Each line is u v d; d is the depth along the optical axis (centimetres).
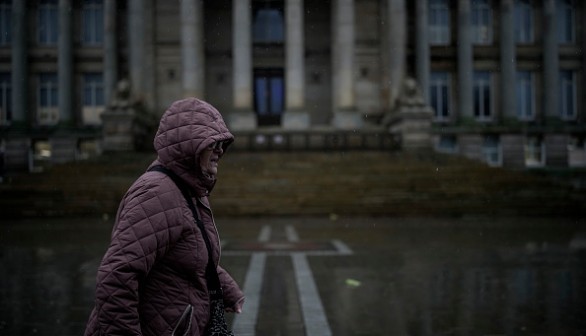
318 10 4644
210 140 277
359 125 3919
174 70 4519
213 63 4581
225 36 4591
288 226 2138
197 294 278
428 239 1698
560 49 4759
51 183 2741
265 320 762
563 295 912
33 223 2255
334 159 3178
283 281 1048
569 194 2619
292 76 3916
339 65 3991
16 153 4391
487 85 4688
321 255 1380
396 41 4119
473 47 4641
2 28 4647
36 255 1388
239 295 321
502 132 4406
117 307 252
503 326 727
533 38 4731
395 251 1445
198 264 276
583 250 1438
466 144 4366
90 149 4425
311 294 923
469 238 1717
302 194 2597
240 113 3878
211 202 2505
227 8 4606
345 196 2589
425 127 3578
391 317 777
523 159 4403
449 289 968
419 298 898
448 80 4659
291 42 3931
